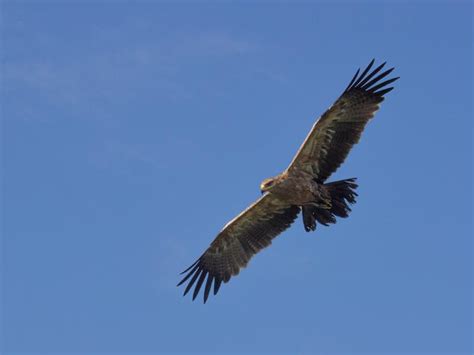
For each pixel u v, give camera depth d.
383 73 20.98
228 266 23.42
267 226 23.11
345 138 21.12
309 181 21.20
